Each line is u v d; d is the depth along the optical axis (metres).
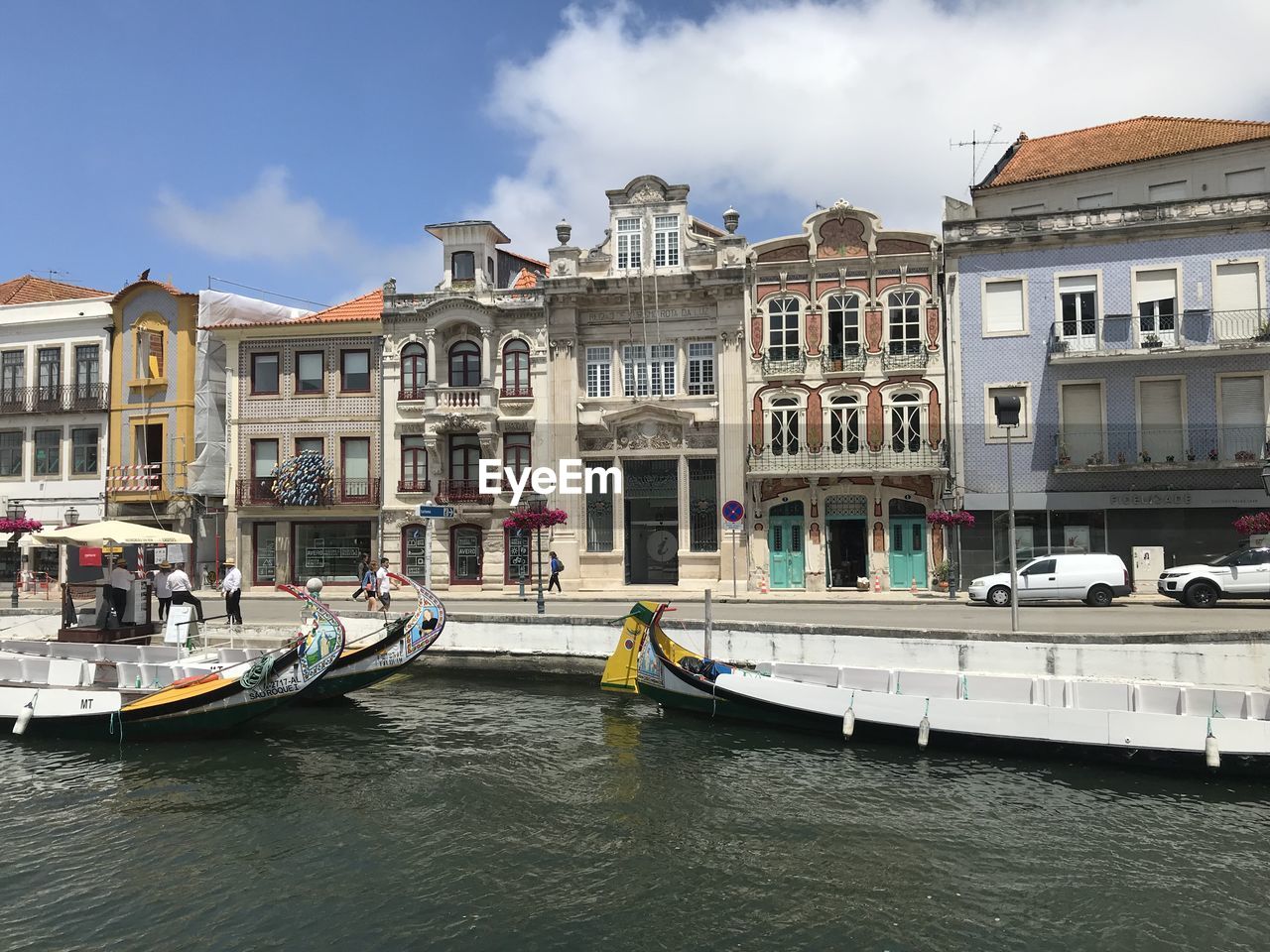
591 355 34.81
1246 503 28.58
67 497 38.97
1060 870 10.52
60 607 27.88
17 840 11.69
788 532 32.59
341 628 16.47
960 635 17.20
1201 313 29.61
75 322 39.34
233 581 22.53
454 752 15.27
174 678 17.62
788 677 17.27
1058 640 16.64
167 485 37.75
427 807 12.68
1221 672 16.16
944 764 14.24
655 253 34.28
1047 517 30.38
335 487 35.69
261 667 16.03
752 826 11.84
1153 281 30.12
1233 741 13.05
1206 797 12.72
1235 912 9.49
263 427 36.56
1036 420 30.69
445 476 35.03
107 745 16.08
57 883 10.41
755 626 18.75
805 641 18.36
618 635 20.28
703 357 33.88
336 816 12.40
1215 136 31.44
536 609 25.06
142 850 11.33
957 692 15.84
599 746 15.50
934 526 31.31
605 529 34.12
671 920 9.37
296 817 12.38
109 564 24.19
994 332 31.17
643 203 34.38
